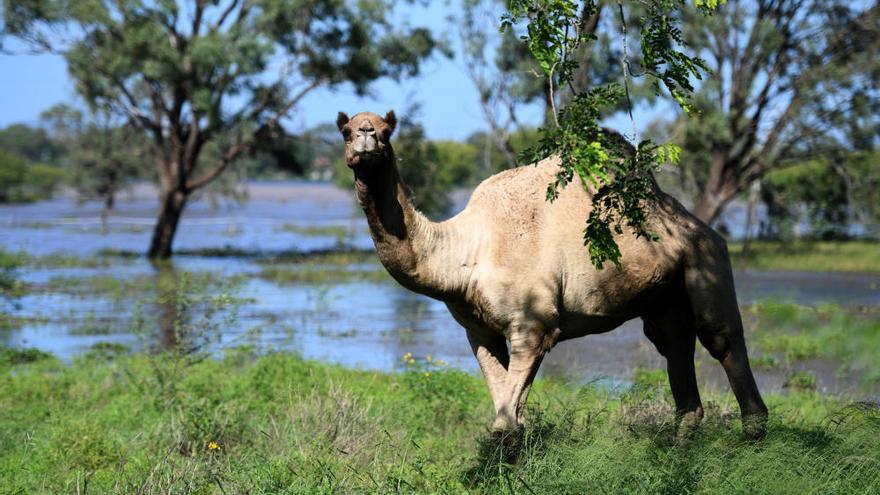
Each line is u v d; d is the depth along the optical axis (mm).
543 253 17547
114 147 126438
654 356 37156
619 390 25031
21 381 30641
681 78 15570
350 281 69750
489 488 16344
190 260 88375
